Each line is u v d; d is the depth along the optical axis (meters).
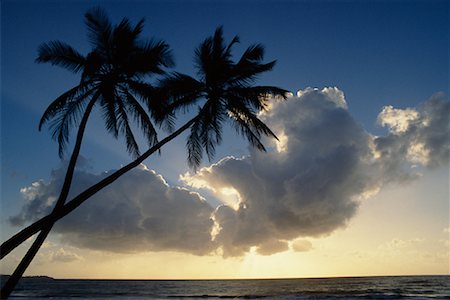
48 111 12.04
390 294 42.28
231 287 80.19
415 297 37.81
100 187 10.86
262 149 15.59
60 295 51.25
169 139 12.95
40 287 80.31
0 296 8.82
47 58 13.04
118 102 13.66
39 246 9.66
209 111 14.81
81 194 10.59
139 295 52.72
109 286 90.50
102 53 13.39
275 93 14.91
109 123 13.96
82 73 13.11
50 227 10.01
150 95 13.23
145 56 12.88
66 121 12.91
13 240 9.37
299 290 56.72
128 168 11.57
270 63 15.16
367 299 35.94
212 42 15.24
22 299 41.88
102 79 12.90
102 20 13.25
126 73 13.34
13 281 9.02
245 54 15.23
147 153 12.20
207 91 15.12
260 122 14.52
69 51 13.14
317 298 38.34
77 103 12.93
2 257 9.02
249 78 15.10
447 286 58.72
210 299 42.53
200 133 15.23
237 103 14.34
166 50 13.12
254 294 49.94
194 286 90.44
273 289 63.25
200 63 15.11
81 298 44.56
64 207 10.25
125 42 13.08
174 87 14.68
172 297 47.88
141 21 13.27
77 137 11.45
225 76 14.80
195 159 15.16
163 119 14.55
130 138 14.02
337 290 52.94
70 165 10.95
